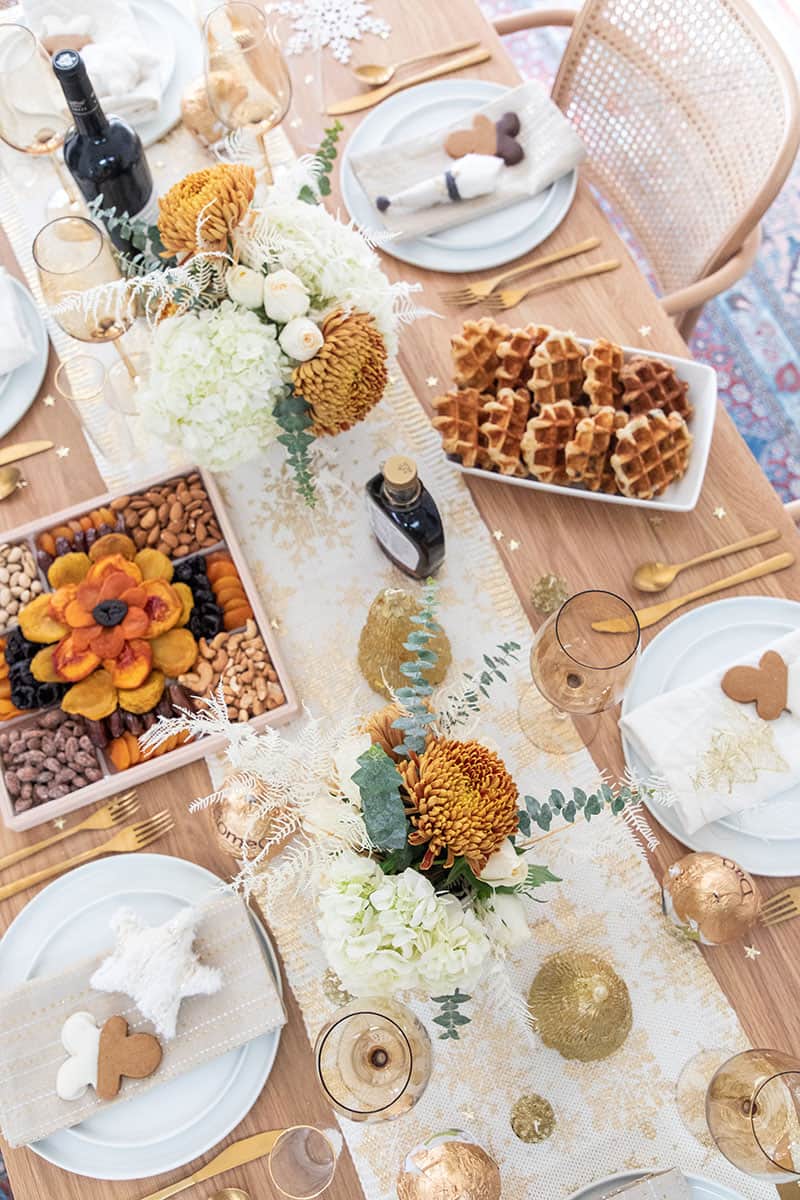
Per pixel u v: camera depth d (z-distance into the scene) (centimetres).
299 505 121
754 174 141
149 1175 94
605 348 117
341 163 137
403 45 144
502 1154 96
